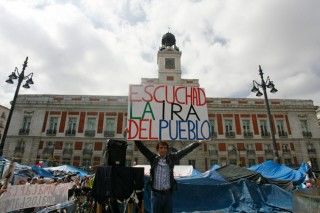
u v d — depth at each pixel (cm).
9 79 1599
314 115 3738
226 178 1198
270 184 1145
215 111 3688
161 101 567
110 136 3494
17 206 754
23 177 1448
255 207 1053
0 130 4841
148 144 3158
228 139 3544
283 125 3669
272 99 3831
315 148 3562
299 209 426
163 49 4112
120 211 576
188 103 570
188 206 1039
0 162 1357
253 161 3466
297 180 1272
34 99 3647
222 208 1055
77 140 3475
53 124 3556
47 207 820
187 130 547
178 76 3806
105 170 581
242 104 3719
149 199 930
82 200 907
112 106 3638
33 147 3403
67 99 3669
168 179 423
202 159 3356
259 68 1675
